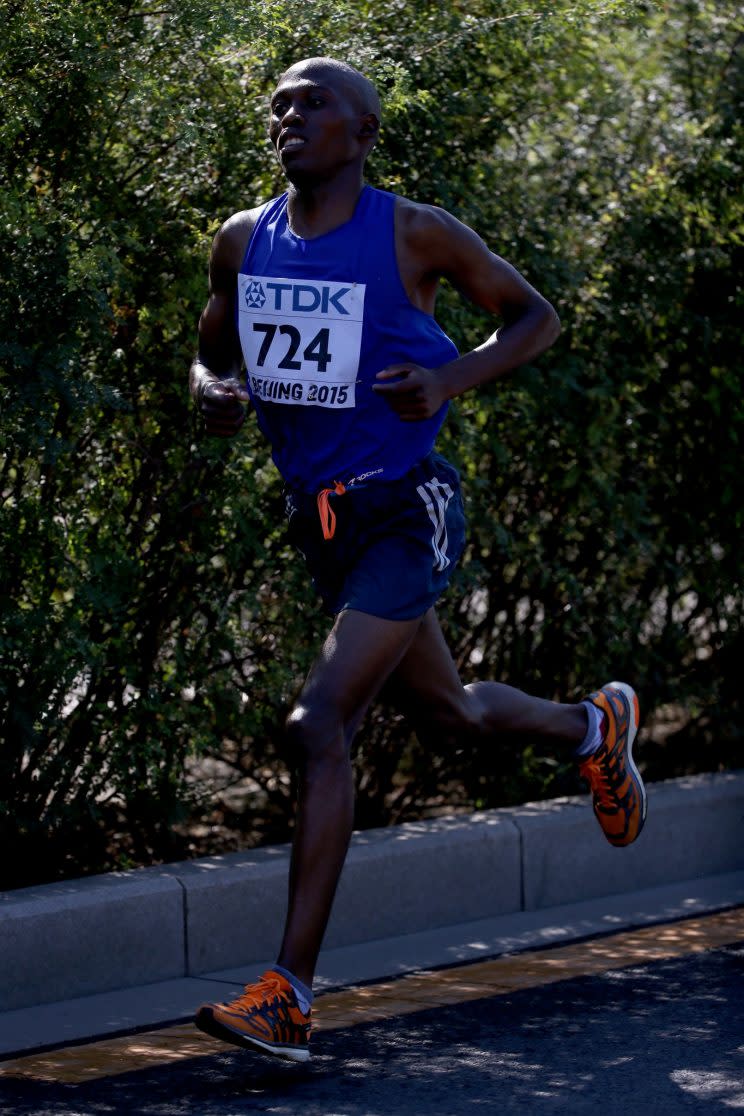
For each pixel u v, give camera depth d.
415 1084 11.00
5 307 13.42
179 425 14.84
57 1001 13.00
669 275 17.31
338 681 10.93
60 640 14.09
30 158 14.17
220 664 15.27
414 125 15.69
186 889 13.66
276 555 15.41
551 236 16.50
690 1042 11.83
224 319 12.12
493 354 11.17
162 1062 11.57
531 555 17.17
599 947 14.56
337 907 14.51
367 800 17.20
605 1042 11.86
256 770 17.59
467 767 17.59
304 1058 10.65
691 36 17.88
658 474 18.20
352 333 11.22
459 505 11.80
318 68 11.28
